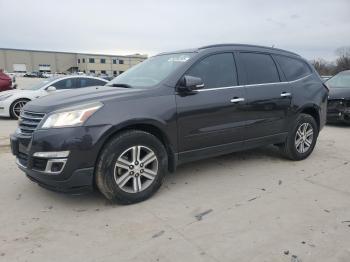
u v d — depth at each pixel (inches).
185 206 154.5
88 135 140.1
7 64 3841.0
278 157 233.0
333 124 394.6
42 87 446.6
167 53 201.3
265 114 199.6
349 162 223.6
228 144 186.5
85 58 3949.3
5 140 295.0
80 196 165.3
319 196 165.9
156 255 117.1
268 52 212.5
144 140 154.3
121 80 189.8
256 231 132.1
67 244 124.3
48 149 138.7
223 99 179.0
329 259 114.3
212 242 124.7
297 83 219.6
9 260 114.9
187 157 172.6
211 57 183.3
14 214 147.4
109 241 126.1
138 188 156.3
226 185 180.2
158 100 158.7
